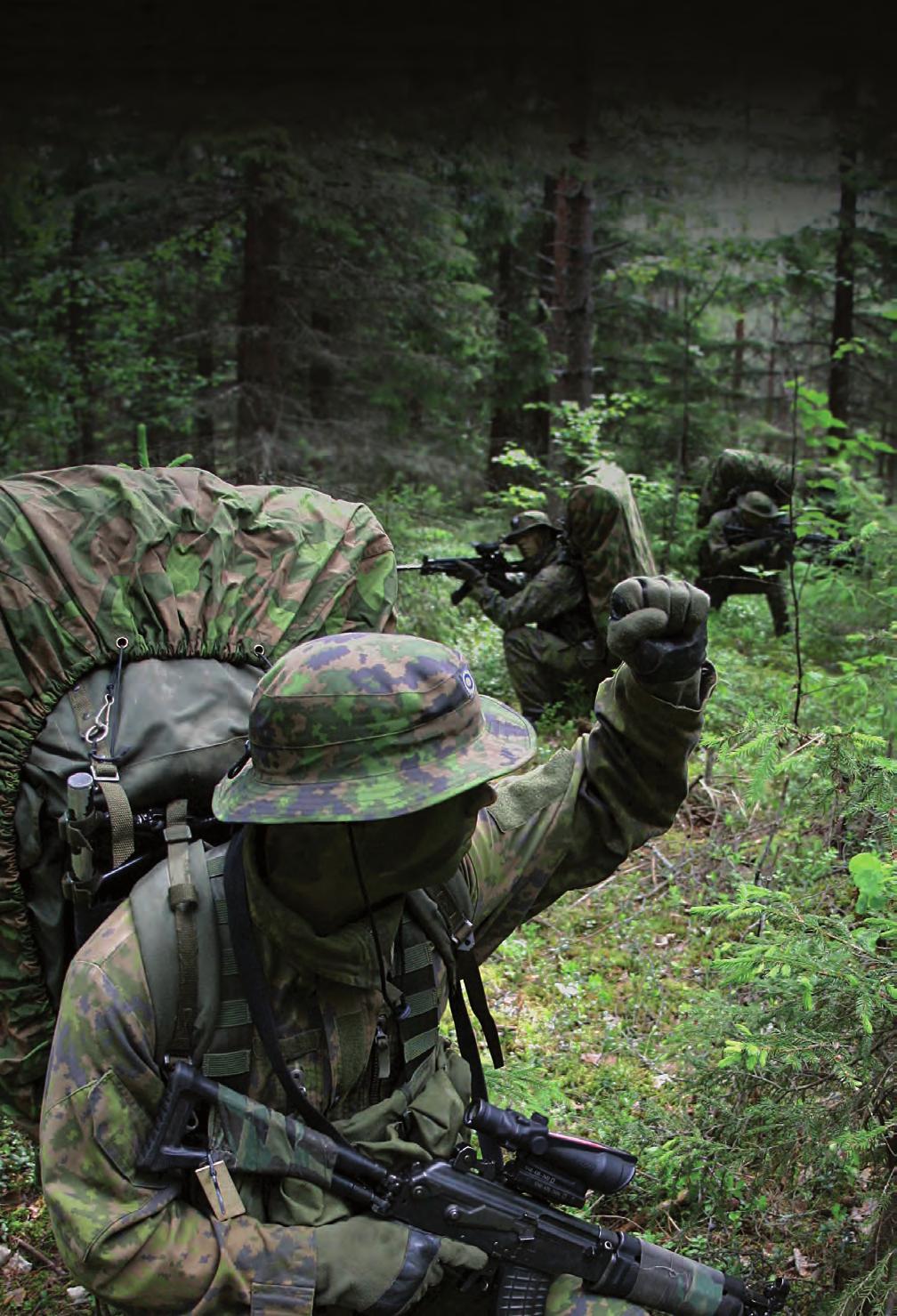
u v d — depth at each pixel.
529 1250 1.89
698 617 1.86
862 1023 2.28
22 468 14.16
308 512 2.50
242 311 12.47
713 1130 2.68
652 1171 2.77
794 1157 2.47
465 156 11.99
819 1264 2.67
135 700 2.10
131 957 1.76
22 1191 3.24
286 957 1.81
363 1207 1.84
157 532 2.26
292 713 1.72
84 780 1.94
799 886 4.18
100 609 2.16
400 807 1.66
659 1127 3.02
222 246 15.07
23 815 2.05
